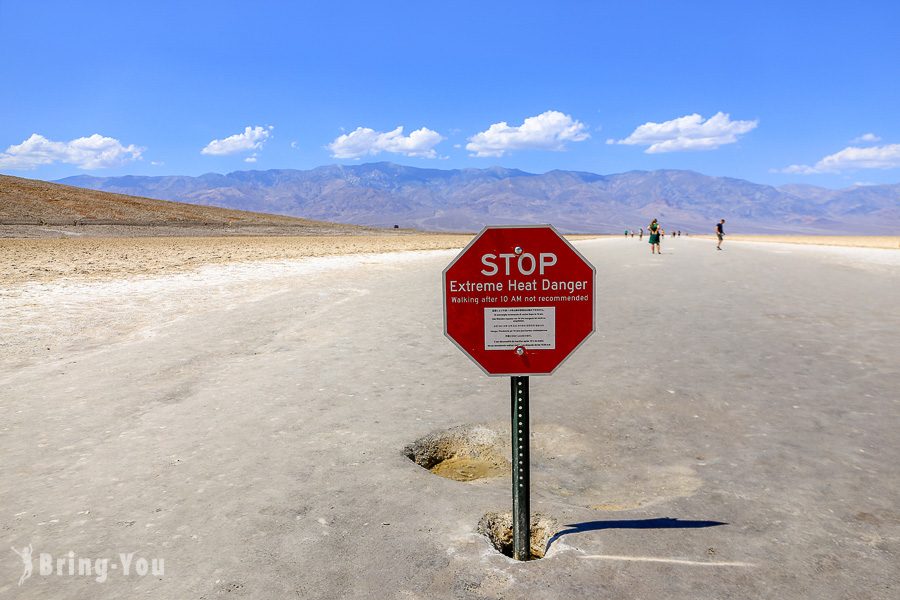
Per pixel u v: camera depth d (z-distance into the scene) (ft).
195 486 12.14
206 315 33.60
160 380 20.45
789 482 12.26
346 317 33.14
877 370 21.06
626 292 43.86
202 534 10.24
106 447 14.35
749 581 8.79
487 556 9.43
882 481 12.23
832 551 9.61
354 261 79.77
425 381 20.40
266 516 10.84
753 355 23.68
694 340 26.66
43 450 14.19
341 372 21.57
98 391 19.11
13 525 10.62
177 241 156.66
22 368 22.02
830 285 47.57
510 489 12.12
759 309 35.24
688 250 114.62
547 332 9.22
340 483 12.26
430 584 8.71
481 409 17.34
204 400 18.19
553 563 9.23
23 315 32.63
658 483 12.45
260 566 9.25
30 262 67.31
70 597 8.55
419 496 11.67
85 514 11.00
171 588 8.73
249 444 14.51
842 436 14.85
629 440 15.01
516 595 8.43
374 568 9.13
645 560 9.30
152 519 10.78
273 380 20.48
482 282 9.20
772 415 16.57
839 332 27.91
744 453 13.93
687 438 15.05
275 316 33.37
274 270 63.31
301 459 13.56
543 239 9.07
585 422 16.35
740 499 11.49
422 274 59.00
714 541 9.90
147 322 31.37
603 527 10.35
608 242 186.29
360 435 15.16
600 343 26.30
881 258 84.53
